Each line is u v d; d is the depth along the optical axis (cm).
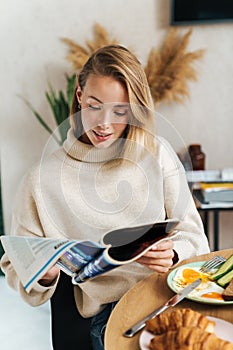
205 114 294
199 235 150
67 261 116
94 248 107
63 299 163
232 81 289
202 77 288
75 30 286
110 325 114
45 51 290
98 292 146
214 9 276
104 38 283
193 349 97
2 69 292
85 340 151
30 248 115
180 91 285
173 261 139
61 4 284
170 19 279
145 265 131
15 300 279
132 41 286
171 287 127
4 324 257
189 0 275
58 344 151
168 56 282
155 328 107
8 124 300
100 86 126
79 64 283
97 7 283
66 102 294
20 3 284
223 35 284
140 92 126
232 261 136
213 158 300
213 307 121
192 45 285
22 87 295
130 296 126
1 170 305
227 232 307
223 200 260
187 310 108
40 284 135
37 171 138
